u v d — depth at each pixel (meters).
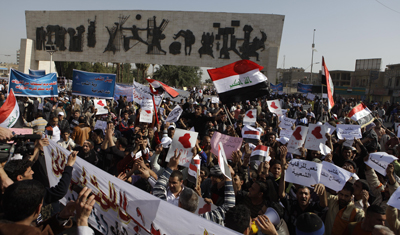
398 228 3.26
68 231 4.01
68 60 39.91
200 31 37.47
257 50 36.94
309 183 3.91
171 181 3.99
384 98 55.53
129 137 9.40
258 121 11.47
